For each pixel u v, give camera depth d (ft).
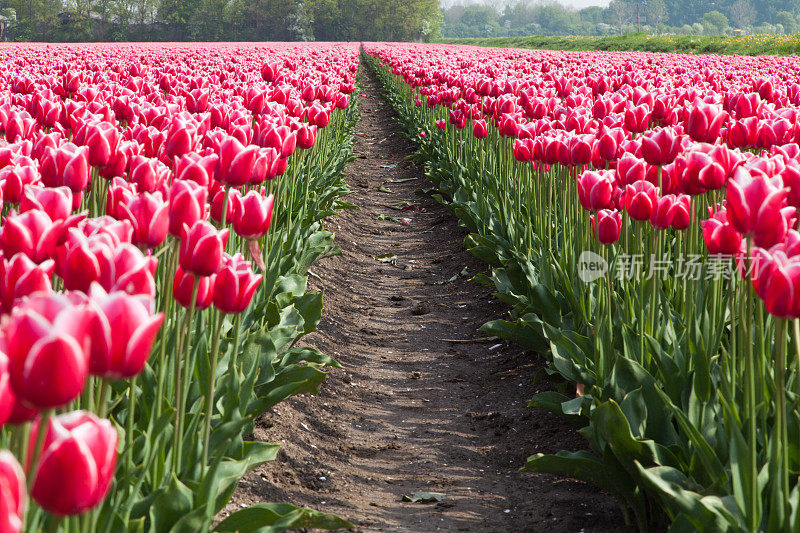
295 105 20.85
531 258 18.63
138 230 7.55
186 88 25.31
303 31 375.25
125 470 7.12
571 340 13.69
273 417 14.17
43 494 4.46
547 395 13.44
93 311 4.88
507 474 13.37
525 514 11.75
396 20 388.57
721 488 8.47
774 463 7.61
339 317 21.61
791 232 7.34
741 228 7.37
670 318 12.26
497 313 21.80
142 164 10.11
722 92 27.91
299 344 18.03
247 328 13.12
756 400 9.25
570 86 26.91
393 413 16.16
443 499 12.29
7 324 4.64
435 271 27.09
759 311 8.31
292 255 17.98
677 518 8.46
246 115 17.15
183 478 8.33
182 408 8.52
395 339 20.74
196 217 7.99
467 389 17.44
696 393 10.27
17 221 6.59
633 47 166.61
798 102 23.76
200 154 12.12
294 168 21.01
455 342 20.48
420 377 18.12
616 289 14.64
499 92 27.40
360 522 11.20
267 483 11.88
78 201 9.63
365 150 53.31
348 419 15.53
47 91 18.42
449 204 29.27
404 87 71.82
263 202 9.09
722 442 9.32
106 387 5.81
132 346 5.04
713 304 11.12
